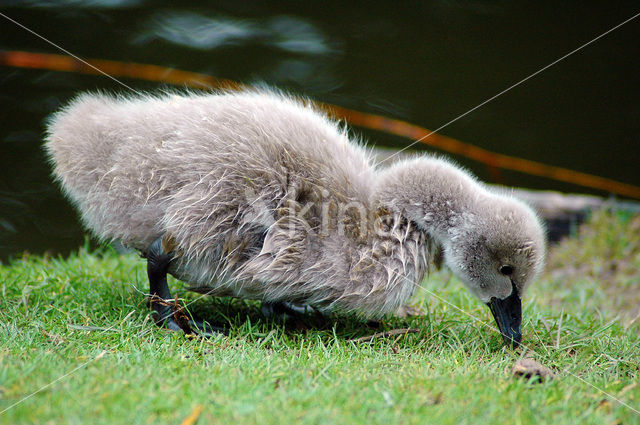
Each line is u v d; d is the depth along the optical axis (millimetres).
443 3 27953
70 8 25156
